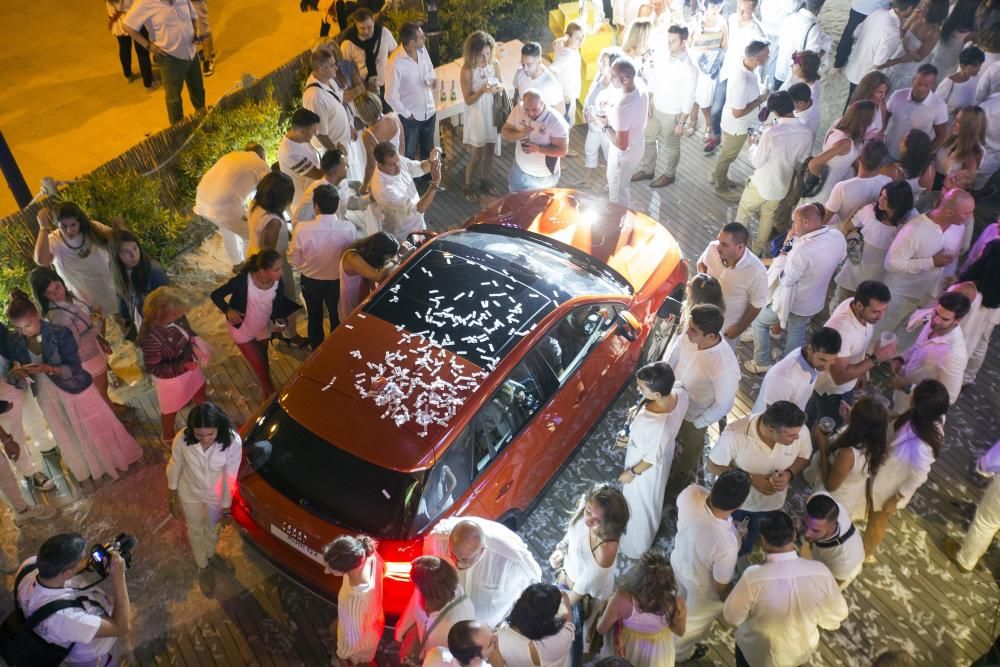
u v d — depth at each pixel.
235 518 5.71
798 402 5.89
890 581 6.24
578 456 7.16
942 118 8.56
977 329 6.88
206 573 6.18
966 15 9.98
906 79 9.99
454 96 10.16
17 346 6.02
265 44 12.31
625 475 5.70
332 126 8.66
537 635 4.23
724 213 9.64
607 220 7.79
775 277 7.31
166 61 9.95
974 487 6.93
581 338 6.48
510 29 12.47
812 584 4.63
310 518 5.30
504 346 5.96
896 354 7.66
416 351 5.90
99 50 12.11
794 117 7.93
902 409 6.64
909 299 7.25
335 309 7.64
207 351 6.57
